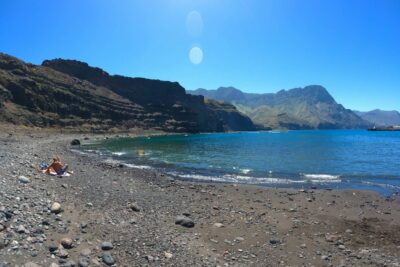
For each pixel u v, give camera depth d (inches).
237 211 710.5
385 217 700.7
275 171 1416.1
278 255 475.5
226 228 583.2
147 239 476.1
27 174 756.6
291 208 761.0
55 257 369.1
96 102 6958.7
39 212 493.0
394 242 544.4
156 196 791.1
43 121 4813.0
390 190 1015.0
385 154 2245.3
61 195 631.2
